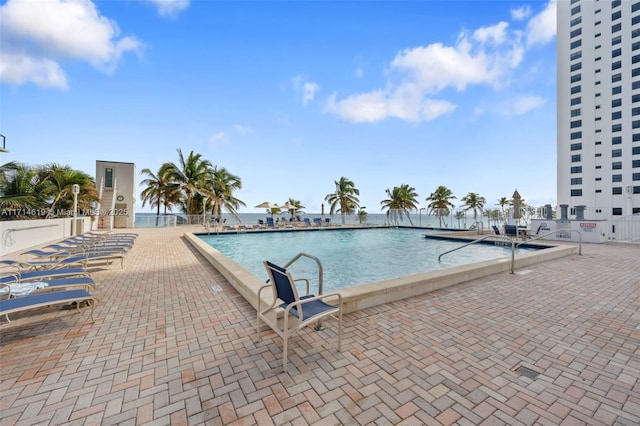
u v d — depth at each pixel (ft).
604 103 131.13
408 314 12.30
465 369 8.05
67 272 15.33
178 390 7.04
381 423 5.98
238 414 6.21
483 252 39.17
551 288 16.51
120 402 6.59
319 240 53.16
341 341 9.36
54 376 7.59
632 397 6.86
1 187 44.83
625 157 124.77
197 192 81.35
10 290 11.39
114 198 68.13
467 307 13.21
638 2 122.52
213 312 12.50
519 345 9.52
